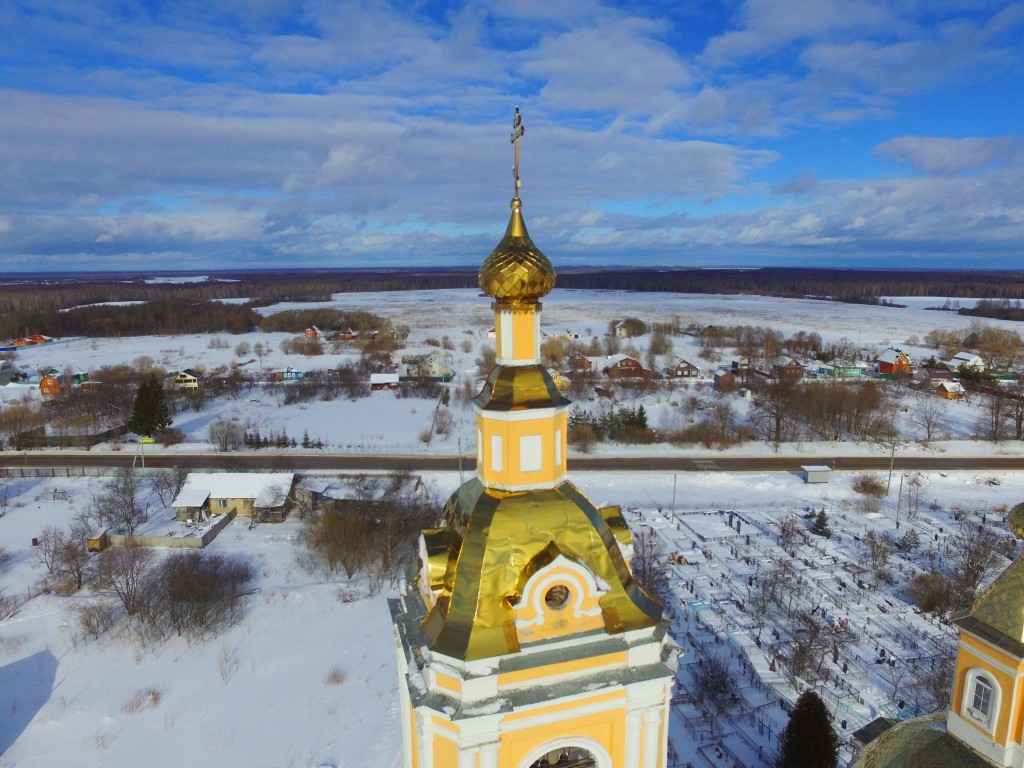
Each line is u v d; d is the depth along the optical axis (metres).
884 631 46.75
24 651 44.19
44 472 78.25
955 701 20.84
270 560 57.19
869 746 22.61
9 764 35.19
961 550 58.53
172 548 59.06
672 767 34.44
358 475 76.25
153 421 88.75
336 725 37.88
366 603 49.94
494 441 16.36
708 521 66.56
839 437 92.50
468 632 14.89
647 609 16.36
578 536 15.90
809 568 56.38
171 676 41.88
